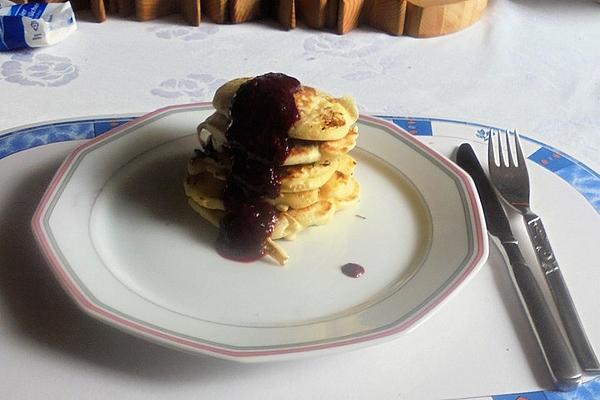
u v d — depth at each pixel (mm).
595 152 736
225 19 901
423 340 481
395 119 681
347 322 473
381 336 450
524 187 603
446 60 872
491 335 488
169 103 761
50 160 604
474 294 515
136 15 894
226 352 432
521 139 673
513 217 581
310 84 806
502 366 469
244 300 500
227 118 559
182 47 853
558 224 579
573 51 913
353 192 585
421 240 558
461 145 650
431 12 889
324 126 539
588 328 495
